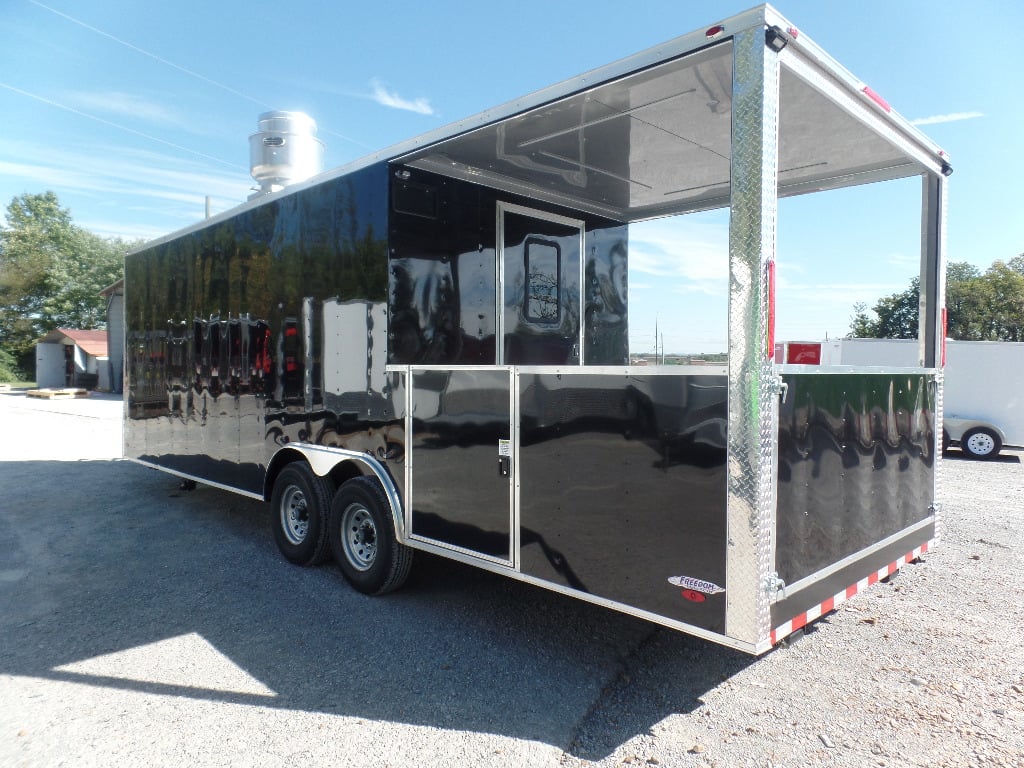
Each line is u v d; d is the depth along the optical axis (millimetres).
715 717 2695
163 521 6004
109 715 2727
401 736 2559
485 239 4414
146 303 6484
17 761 2406
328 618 3727
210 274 5445
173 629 3588
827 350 11023
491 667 3135
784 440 2398
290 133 6566
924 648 3332
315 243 4297
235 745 2504
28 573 4551
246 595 4098
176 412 6008
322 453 4227
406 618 3725
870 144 3729
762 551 2256
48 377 31297
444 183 4145
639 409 2584
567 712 2738
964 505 6801
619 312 5512
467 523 3322
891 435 3258
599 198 5020
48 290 44250
